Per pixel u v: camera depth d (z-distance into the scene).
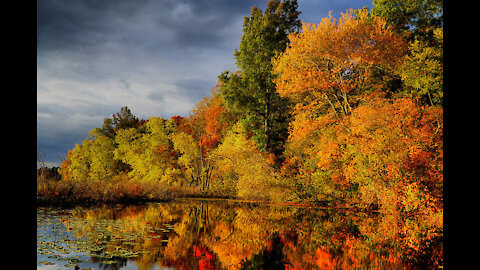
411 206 12.17
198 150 33.25
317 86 17.69
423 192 11.95
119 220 10.48
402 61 17.50
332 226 11.02
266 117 26.69
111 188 16.92
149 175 34.00
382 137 13.75
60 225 8.71
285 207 18.61
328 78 17.67
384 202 13.65
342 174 16.59
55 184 13.98
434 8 20.11
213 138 33.44
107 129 52.75
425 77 16.08
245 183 21.11
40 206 12.57
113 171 43.62
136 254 6.02
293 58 18.47
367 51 16.44
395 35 16.98
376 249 7.44
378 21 16.83
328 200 19.05
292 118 25.94
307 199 19.78
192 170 32.38
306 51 17.77
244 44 27.33
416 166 13.02
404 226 10.85
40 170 13.80
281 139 26.73
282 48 26.77
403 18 21.11
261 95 26.67
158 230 9.07
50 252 5.77
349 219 13.05
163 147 35.25
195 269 5.27
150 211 14.10
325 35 17.14
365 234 9.49
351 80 18.25
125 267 5.11
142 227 9.41
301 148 20.42
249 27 27.41
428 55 16.62
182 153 35.84
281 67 19.28
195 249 6.89
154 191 21.70
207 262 5.83
